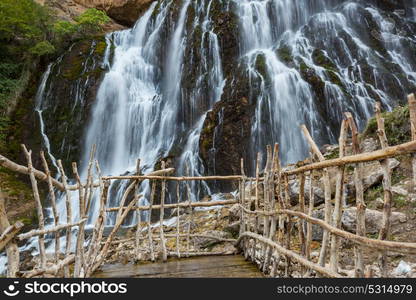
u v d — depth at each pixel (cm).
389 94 1098
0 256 694
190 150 1081
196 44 1341
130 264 504
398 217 459
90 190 381
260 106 1072
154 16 1642
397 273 346
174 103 1311
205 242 596
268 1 1429
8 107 1402
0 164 264
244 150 1026
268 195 429
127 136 1333
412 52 1261
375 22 1357
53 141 1334
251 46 1341
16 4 1500
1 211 226
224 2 1433
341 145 259
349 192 557
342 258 418
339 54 1246
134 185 527
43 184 1188
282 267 409
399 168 564
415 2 1518
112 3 1923
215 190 993
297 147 1031
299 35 1357
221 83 1253
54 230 294
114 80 1402
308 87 1069
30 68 1526
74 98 1377
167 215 916
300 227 331
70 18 1802
